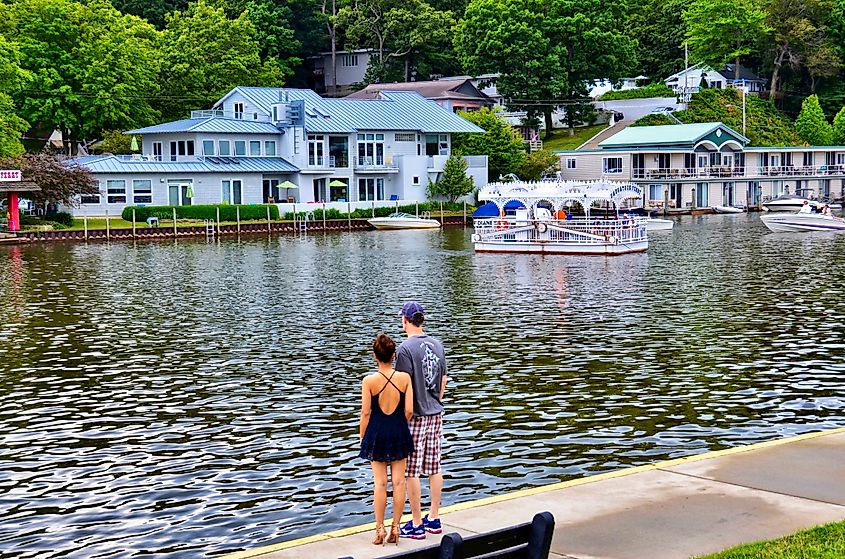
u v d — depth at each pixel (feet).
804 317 133.39
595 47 469.16
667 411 85.30
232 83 425.69
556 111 513.45
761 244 259.60
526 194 254.68
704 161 421.18
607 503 51.49
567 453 74.08
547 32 468.34
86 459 75.46
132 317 143.84
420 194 391.86
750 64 585.22
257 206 346.74
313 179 372.58
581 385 95.35
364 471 71.46
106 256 247.09
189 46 426.10
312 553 46.29
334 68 539.29
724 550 44.45
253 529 61.26
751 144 479.00
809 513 49.47
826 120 536.83
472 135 413.18
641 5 589.73
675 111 482.28
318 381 99.86
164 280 192.54
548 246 245.24
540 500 52.19
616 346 114.93
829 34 549.95
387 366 47.39
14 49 318.04
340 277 195.93
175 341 123.44
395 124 388.57
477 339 120.98
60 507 65.57
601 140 447.01
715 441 76.48
